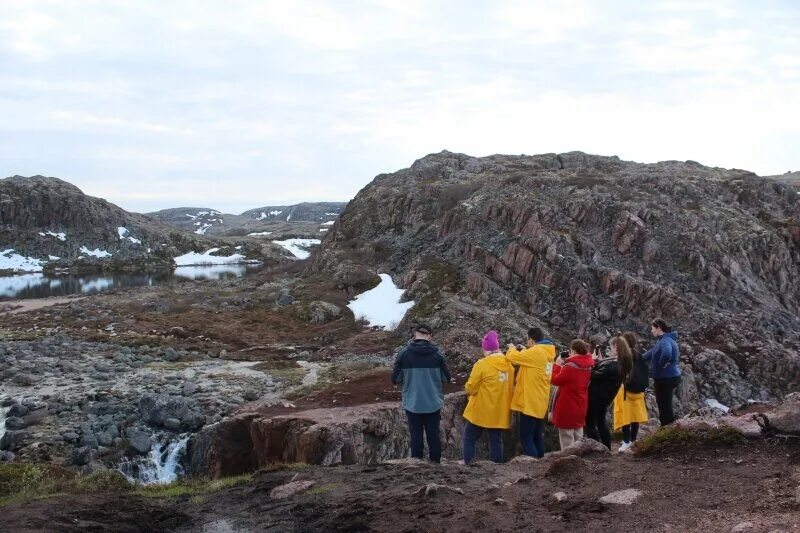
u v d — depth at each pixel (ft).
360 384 86.94
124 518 30.66
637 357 43.80
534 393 39.52
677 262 127.85
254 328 143.23
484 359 39.60
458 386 82.53
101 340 129.49
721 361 98.22
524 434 39.91
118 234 428.15
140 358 114.62
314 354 117.91
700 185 162.20
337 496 31.86
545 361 40.04
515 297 127.03
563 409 40.50
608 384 42.37
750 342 104.88
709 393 93.35
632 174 176.14
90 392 88.58
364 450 62.28
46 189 422.82
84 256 390.63
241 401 84.38
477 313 113.70
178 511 32.58
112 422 77.82
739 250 130.93
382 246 191.72
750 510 22.07
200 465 70.13
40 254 377.91
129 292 220.84
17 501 34.94
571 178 169.07
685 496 24.68
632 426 44.45
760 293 123.65
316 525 27.91
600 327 113.50
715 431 30.91
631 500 24.95
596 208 143.74
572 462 30.53
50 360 110.52
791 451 28.17
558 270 127.13
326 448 59.93
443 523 25.32
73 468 66.64
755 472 26.37
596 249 133.39
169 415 78.02
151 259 414.41
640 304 117.50
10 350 116.57
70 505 32.60
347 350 116.78
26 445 71.00
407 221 204.13
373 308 143.74
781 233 138.21
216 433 69.46
